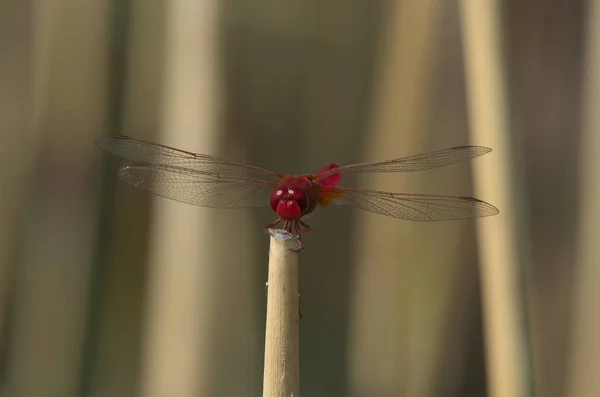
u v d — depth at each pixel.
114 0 1.03
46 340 1.03
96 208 1.03
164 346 1.03
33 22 1.03
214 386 1.03
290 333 0.99
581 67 1.03
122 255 1.03
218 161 1.02
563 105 1.03
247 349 1.03
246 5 1.03
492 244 1.03
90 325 1.03
